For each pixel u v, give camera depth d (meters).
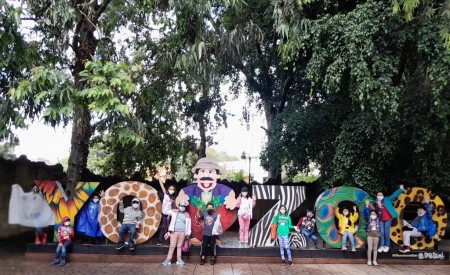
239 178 26.67
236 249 10.38
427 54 9.86
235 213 10.83
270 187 10.77
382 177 12.35
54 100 8.58
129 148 17.14
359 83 10.09
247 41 13.23
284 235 10.30
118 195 10.55
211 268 9.60
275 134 15.44
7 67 8.94
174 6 10.98
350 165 12.02
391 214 10.62
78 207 10.39
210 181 10.90
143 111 15.02
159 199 10.77
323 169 14.69
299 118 14.22
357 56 10.05
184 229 9.96
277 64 16.25
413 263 10.48
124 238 10.45
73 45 10.80
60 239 9.58
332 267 9.98
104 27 13.55
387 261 10.50
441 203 11.06
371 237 10.31
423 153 11.60
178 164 20.09
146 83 14.73
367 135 11.47
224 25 13.20
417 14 10.31
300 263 10.39
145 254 10.22
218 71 14.19
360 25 10.05
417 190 10.97
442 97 9.84
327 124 14.26
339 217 10.77
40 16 10.04
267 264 10.23
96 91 8.48
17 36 8.38
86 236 10.89
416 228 10.80
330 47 10.65
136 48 14.94
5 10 7.79
